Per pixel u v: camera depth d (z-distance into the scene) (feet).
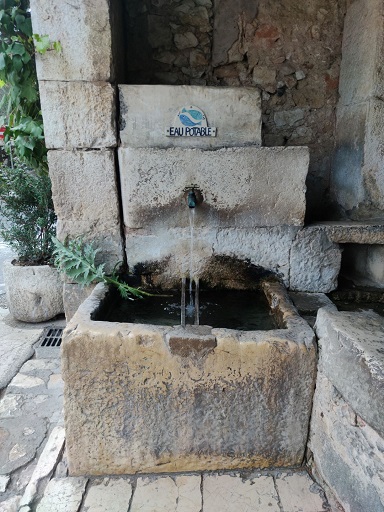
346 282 6.79
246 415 4.49
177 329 4.39
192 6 7.36
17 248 8.66
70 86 5.75
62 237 6.43
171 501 4.22
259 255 6.30
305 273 6.33
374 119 6.35
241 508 4.13
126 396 4.41
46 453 4.81
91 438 4.53
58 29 5.56
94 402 4.43
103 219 6.32
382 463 3.26
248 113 5.90
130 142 5.97
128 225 6.21
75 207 6.28
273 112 7.80
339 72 7.55
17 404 5.74
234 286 6.47
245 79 7.70
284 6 7.33
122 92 5.77
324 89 7.67
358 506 3.65
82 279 6.34
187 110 5.85
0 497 4.27
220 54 7.58
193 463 4.64
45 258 8.66
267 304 6.02
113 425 4.50
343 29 7.34
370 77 6.26
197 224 6.18
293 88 7.70
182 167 5.90
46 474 4.53
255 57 7.58
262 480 4.51
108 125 5.91
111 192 6.20
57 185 6.17
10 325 8.38
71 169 6.10
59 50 5.62
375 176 6.58
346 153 7.22
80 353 4.27
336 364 3.94
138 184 5.97
